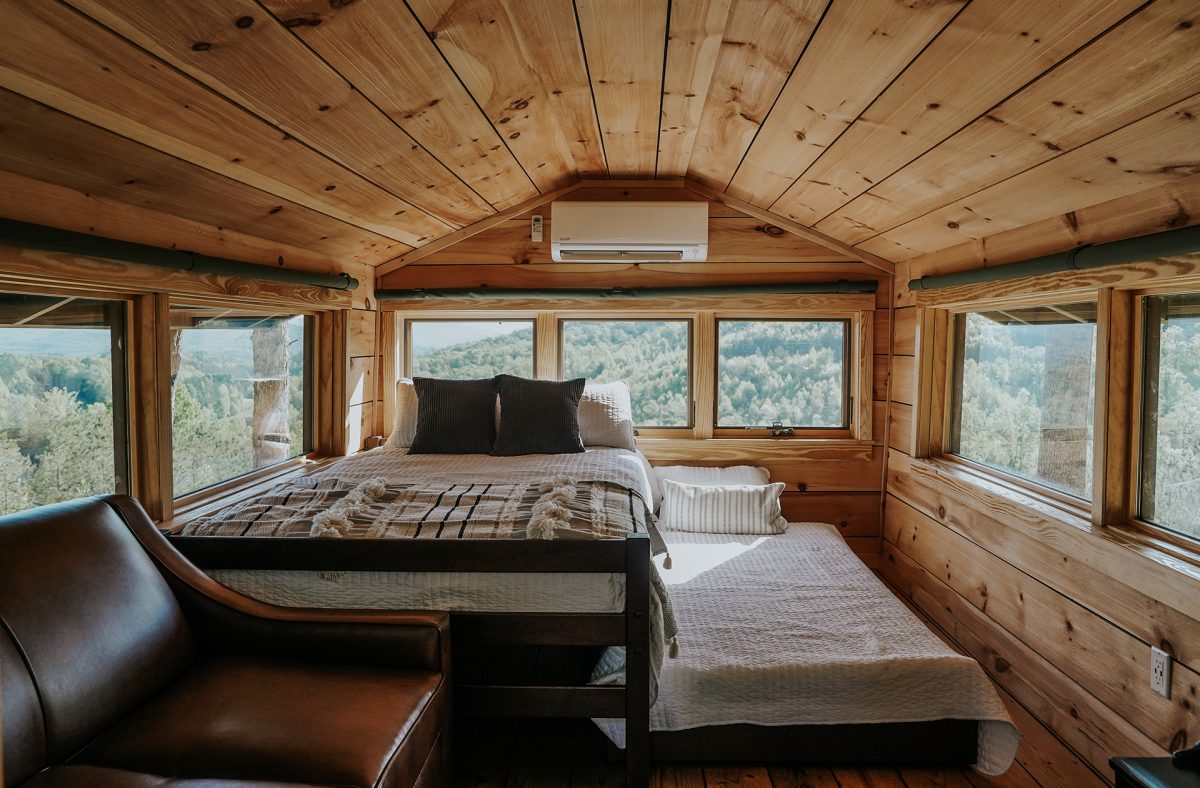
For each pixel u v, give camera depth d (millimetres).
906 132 2070
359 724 1443
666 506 3518
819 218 3414
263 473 3031
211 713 1465
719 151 2973
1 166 1637
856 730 2096
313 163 2240
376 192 2713
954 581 3033
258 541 1936
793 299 3738
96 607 1476
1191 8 1198
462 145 2537
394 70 1828
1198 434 1915
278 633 1748
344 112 1971
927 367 3375
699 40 1880
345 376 3498
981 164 2098
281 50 1576
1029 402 2711
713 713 2066
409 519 2062
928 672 2064
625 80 2197
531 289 3756
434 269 3807
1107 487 2141
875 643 2203
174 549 1827
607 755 2100
